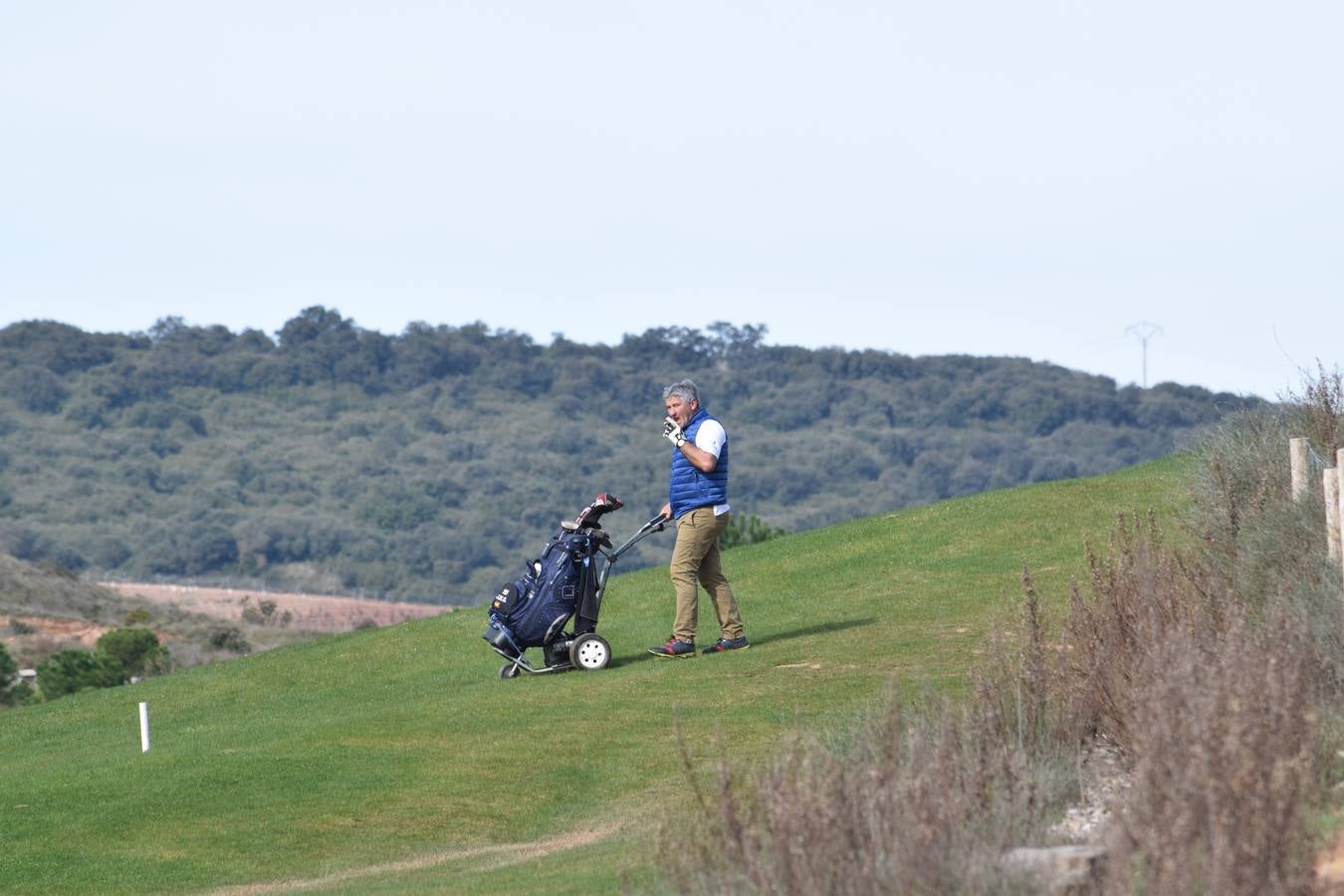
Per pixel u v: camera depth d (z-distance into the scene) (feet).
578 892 63.67
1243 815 49.60
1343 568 81.71
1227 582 91.56
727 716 102.06
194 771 99.50
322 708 131.34
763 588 161.07
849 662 115.75
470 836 84.28
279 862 81.46
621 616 157.79
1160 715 55.93
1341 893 50.29
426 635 159.43
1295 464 102.63
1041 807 64.69
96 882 79.41
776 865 52.24
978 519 175.83
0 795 97.55
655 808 83.61
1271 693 58.29
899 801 54.90
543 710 108.78
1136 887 51.31
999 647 86.53
